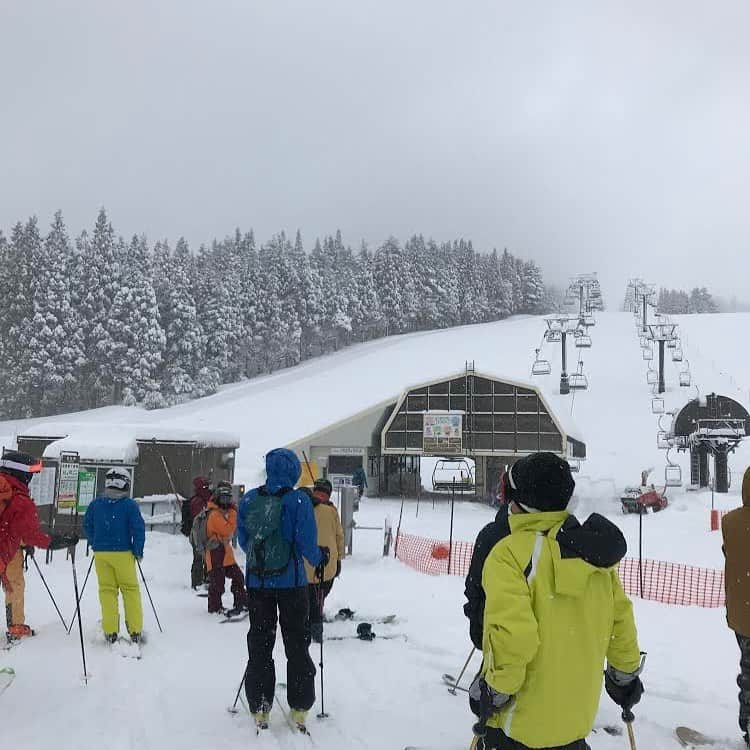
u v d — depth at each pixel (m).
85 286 72.81
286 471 5.03
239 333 82.75
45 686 5.53
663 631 7.85
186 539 13.41
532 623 2.71
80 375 70.44
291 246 102.12
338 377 74.56
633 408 54.59
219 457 19.09
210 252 104.19
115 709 5.04
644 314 81.12
